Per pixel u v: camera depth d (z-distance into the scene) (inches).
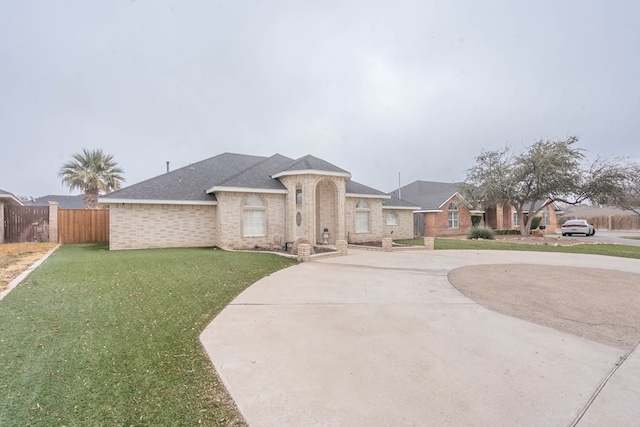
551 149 924.0
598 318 227.8
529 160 932.0
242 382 139.6
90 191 1013.2
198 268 385.1
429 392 131.4
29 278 315.9
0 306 228.8
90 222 747.4
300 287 322.7
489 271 413.7
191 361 159.5
